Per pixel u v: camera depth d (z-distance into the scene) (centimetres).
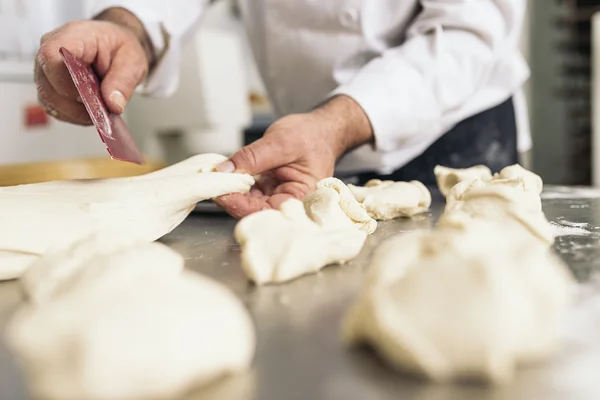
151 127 224
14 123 188
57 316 39
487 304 42
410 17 141
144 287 44
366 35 139
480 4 129
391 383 41
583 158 323
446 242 49
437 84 121
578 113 328
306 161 97
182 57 211
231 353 42
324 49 144
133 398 38
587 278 63
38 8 195
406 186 101
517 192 74
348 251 70
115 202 80
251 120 272
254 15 155
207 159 98
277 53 151
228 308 44
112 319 39
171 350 39
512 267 45
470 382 41
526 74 142
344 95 112
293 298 59
